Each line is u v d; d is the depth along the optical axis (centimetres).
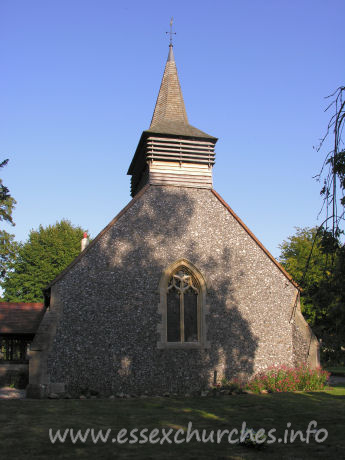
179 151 1964
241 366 1786
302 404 1407
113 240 1775
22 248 4509
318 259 729
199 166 1962
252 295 1867
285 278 1922
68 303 1673
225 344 1789
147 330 1719
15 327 1989
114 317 1700
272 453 869
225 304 1828
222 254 1877
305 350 1845
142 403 1437
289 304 1900
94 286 1711
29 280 4369
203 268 1839
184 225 1872
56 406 1362
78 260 1719
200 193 1938
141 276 1766
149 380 1675
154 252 1805
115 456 840
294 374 1769
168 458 830
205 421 1150
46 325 1638
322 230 679
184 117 2188
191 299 1816
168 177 1916
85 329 1666
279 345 1850
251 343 1819
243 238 1919
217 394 1636
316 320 710
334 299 664
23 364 1934
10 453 854
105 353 1661
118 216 1802
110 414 1238
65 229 4828
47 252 4488
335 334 677
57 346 1628
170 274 1800
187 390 1702
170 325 1770
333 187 669
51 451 870
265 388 1728
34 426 1076
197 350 1752
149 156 1919
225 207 1938
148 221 1834
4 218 2867
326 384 1912
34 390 1577
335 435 1012
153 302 1750
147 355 1697
